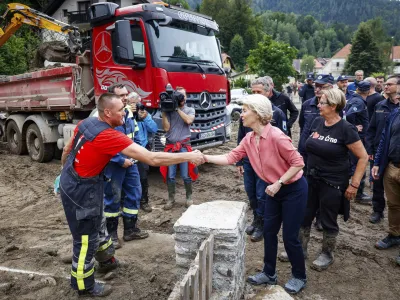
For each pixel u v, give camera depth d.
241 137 4.96
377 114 5.43
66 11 30.09
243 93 21.16
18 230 4.86
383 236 4.76
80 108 7.12
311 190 3.80
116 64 6.44
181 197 6.21
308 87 8.26
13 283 3.48
